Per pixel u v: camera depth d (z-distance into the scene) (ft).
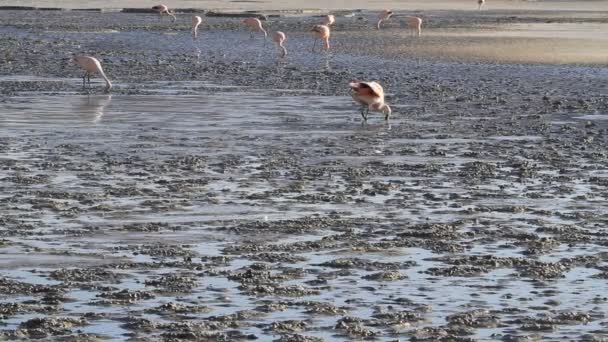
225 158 228.63
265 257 147.13
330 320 120.88
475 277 139.23
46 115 291.58
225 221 168.66
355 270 141.79
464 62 477.36
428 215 176.45
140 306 124.88
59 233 158.71
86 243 153.28
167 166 217.77
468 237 161.48
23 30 655.76
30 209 175.01
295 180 205.26
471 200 189.57
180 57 496.23
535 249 154.61
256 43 601.62
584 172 219.00
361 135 266.77
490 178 211.61
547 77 415.85
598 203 188.24
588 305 127.54
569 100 344.69
